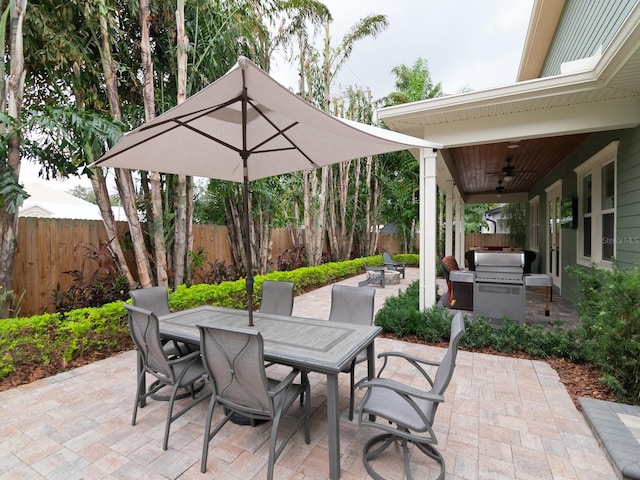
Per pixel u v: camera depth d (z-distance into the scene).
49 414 2.58
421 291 4.60
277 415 1.93
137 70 4.95
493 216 19.75
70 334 3.50
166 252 5.33
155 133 2.66
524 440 2.23
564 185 6.59
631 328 2.59
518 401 2.72
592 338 3.19
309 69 8.67
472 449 2.14
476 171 7.72
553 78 3.52
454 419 2.48
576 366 3.35
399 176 13.02
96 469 1.98
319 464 2.03
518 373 3.23
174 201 5.39
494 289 4.27
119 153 2.84
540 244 8.98
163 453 2.13
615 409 2.46
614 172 4.35
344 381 3.16
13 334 3.15
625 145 4.01
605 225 4.77
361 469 1.99
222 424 2.11
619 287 2.71
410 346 4.01
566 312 5.32
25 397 2.84
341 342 2.30
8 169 3.41
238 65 1.89
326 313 5.87
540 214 8.92
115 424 2.45
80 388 3.01
